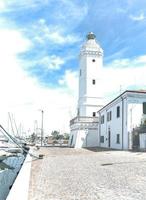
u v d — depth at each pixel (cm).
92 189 997
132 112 3578
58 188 1032
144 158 2183
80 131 5516
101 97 6053
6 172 1867
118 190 968
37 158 2439
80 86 6212
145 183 1096
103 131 5003
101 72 6144
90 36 6291
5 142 3416
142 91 3638
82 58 6184
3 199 1084
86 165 1825
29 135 9706
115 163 1870
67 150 3912
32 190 997
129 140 3534
